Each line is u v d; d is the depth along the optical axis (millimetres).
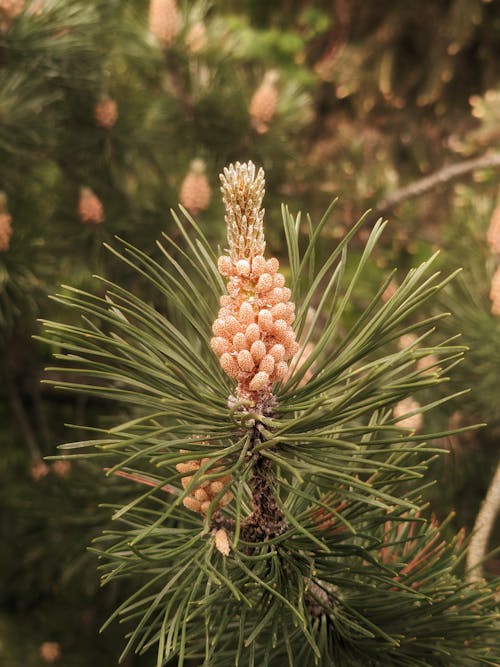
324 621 322
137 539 233
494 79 1301
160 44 725
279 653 343
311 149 1263
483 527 419
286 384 296
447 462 625
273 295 272
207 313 307
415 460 341
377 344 272
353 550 302
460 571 425
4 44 618
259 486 296
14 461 845
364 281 783
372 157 1289
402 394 260
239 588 297
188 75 747
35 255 648
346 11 1351
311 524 314
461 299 542
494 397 511
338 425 284
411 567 349
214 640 289
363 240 880
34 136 653
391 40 1338
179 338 298
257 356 265
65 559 742
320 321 762
